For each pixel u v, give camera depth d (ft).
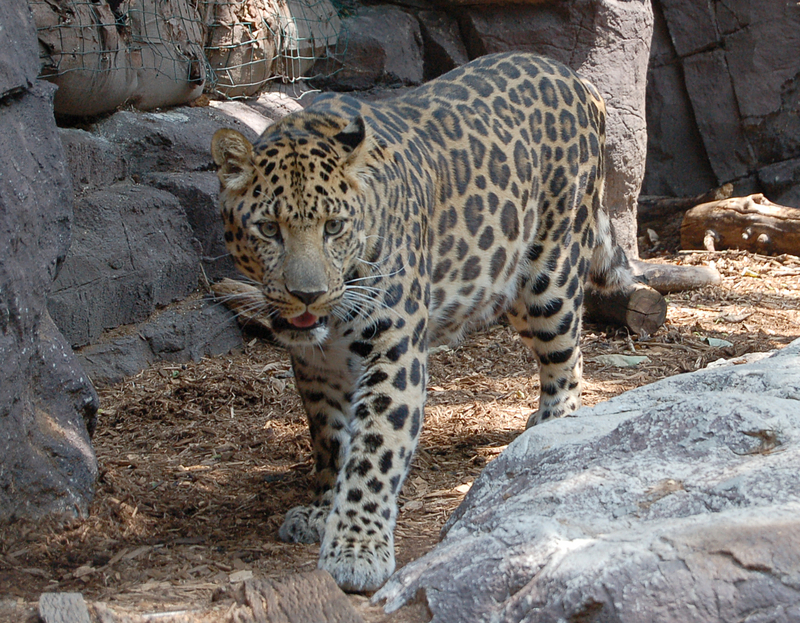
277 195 20.89
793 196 70.38
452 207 26.43
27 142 24.34
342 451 25.20
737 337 47.80
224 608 17.88
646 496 17.49
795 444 17.65
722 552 14.78
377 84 60.90
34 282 23.89
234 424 35.55
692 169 73.92
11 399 22.97
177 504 26.66
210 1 50.72
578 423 21.45
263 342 46.42
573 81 31.17
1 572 21.24
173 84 47.73
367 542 20.20
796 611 13.97
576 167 30.14
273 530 24.77
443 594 16.63
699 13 70.79
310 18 56.90
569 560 15.46
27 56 24.81
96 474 26.22
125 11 43.65
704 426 18.78
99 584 20.68
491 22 61.11
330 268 21.09
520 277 30.50
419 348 23.09
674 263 63.62
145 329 42.16
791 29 68.85
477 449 32.27
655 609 14.47
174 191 44.98
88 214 41.01
